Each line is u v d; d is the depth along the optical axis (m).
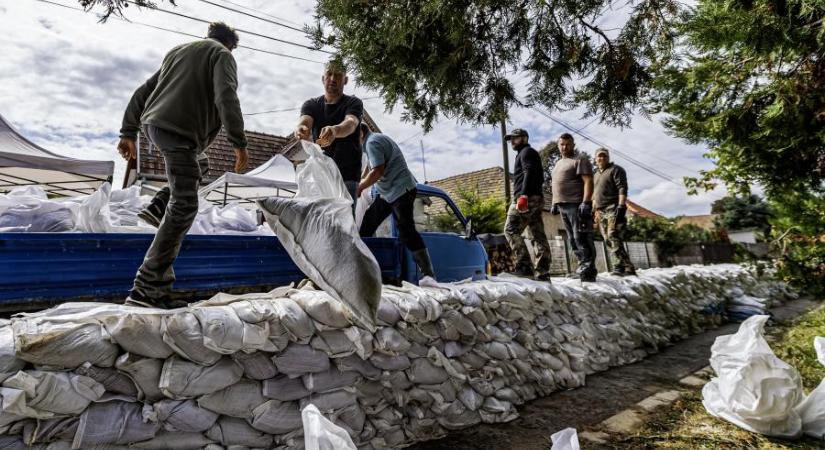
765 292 7.91
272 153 14.05
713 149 4.87
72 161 7.18
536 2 2.58
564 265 13.39
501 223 12.33
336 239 1.87
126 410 1.43
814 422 2.42
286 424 1.79
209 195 9.21
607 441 2.42
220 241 2.36
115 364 1.42
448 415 2.50
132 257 2.07
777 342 4.79
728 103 4.36
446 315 2.59
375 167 3.30
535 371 3.11
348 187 3.32
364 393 2.16
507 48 2.83
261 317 1.76
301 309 1.94
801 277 4.71
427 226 4.33
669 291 5.31
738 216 34.22
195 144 1.99
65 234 1.87
